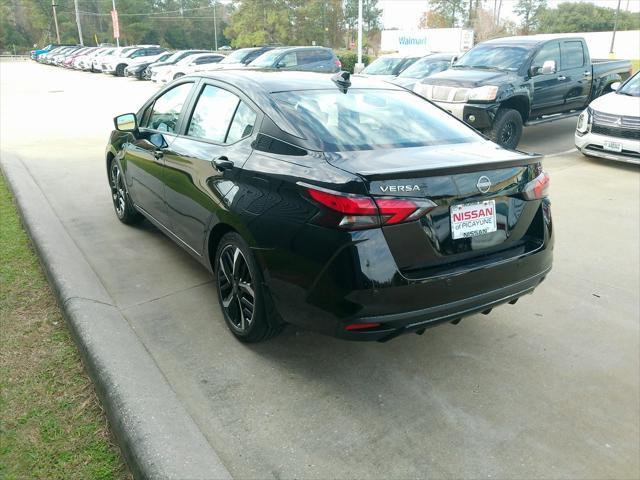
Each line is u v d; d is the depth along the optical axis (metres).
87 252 4.81
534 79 9.73
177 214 4.06
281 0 70.38
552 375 3.23
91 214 5.91
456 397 3.01
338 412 2.85
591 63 11.55
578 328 3.78
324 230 2.65
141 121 5.06
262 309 3.12
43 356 3.14
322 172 2.77
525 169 3.14
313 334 3.58
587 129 8.69
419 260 2.72
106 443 2.53
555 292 4.32
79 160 8.68
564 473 2.50
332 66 18.27
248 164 3.19
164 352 3.31
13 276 4.18
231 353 3.33
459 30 32.66
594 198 6.88
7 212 5.77
